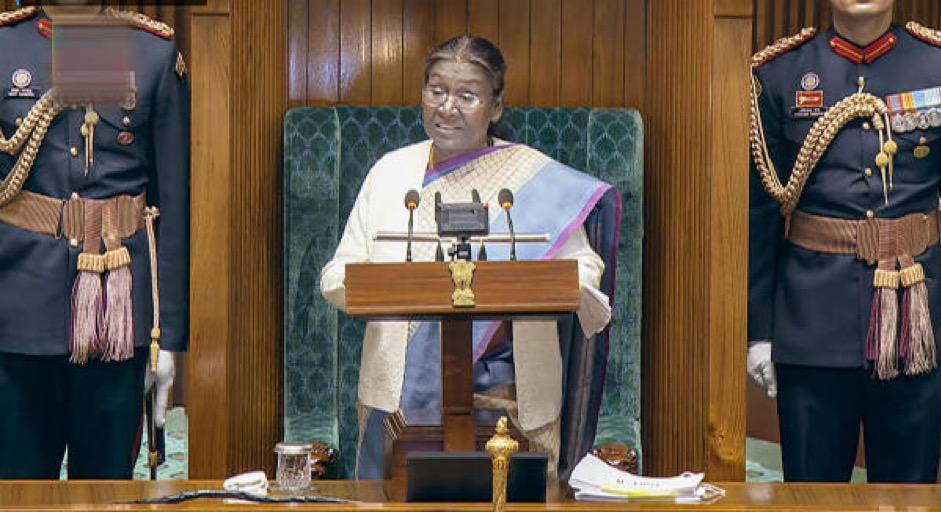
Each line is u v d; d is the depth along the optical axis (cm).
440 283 790
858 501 853
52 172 1084
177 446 1792
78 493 841
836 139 1177
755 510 781
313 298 1241
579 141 1285
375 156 1271
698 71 1145
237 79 1122
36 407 1098
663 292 1252
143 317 1095
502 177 1029
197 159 1077
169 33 1121
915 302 1147
